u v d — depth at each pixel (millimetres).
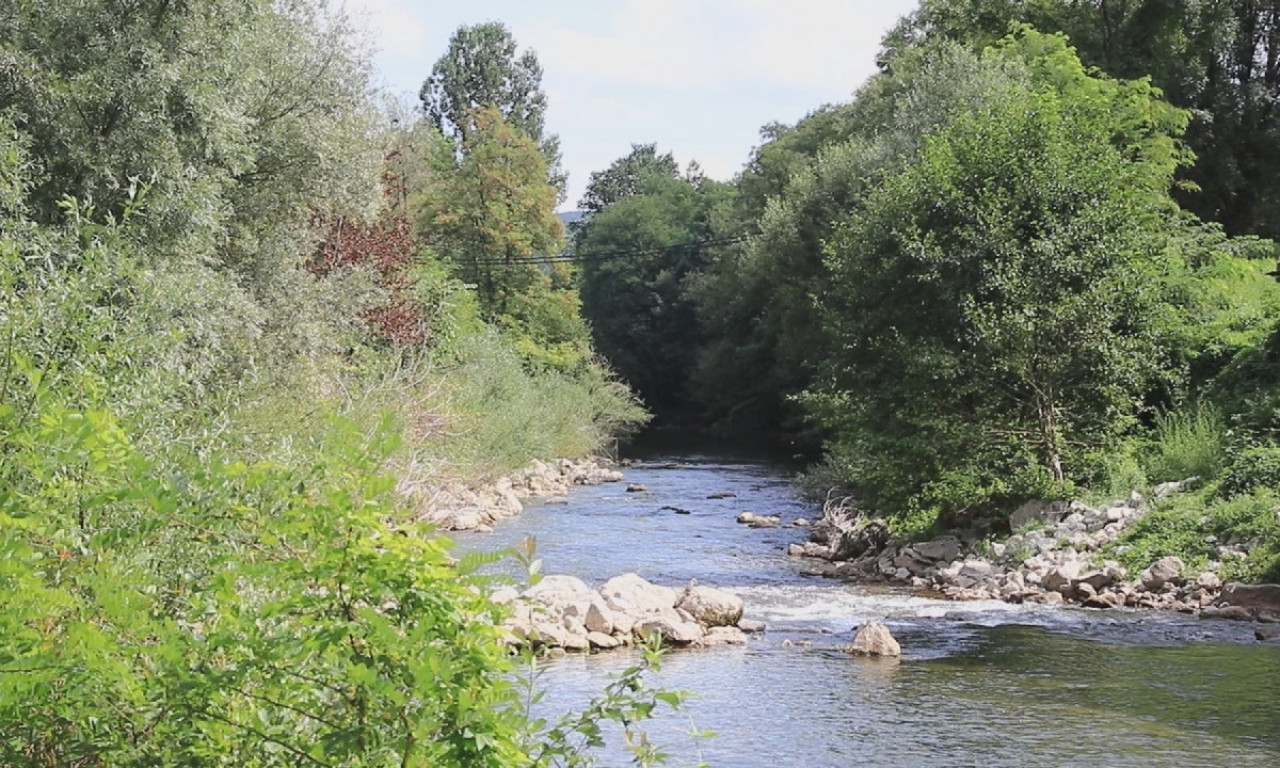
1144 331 21266
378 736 3566
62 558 4473
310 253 24016
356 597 3734
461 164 56500
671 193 89562
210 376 13555
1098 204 21469
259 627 4121
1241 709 10992
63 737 4000
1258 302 25453
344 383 21281
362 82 22188
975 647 13867
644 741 4434
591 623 13750
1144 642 14078
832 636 14562
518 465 34250
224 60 17266
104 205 15305
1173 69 39500
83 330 6422
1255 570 16422
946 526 21547
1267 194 40781
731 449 53938
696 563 20781
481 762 3588
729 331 63156
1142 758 9523
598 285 78812
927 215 22016
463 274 52781
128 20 15945
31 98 15039
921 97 36188
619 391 51031
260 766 3953
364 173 22312
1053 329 20422
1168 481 20125
